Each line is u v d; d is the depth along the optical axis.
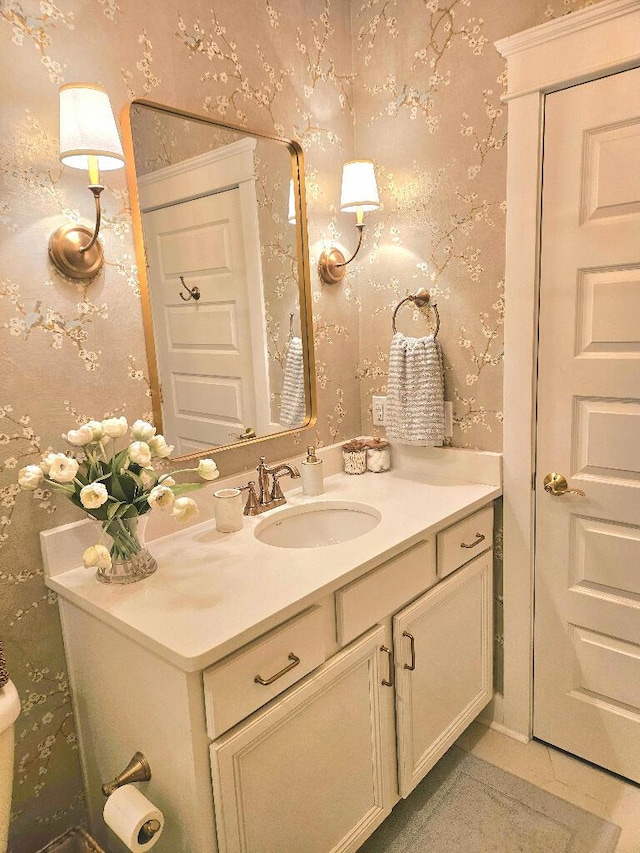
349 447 1.93
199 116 1.42
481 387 1.75
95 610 1.12
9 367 1.16
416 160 1.78
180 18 1.38
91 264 1.24
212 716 0.99
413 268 1.84
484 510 1.73
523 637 1.80
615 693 1.66
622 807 1.58
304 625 1.15
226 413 1.58
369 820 1.39
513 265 1.62
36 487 1.12
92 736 1.30
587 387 1.56
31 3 1.13
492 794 1.64
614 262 1.47
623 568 1.59
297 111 1.70
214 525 1.52
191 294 1.46
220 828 1.04
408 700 1.47
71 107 1.06
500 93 1.57
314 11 1.73
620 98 1.39
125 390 1.35
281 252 1.69
